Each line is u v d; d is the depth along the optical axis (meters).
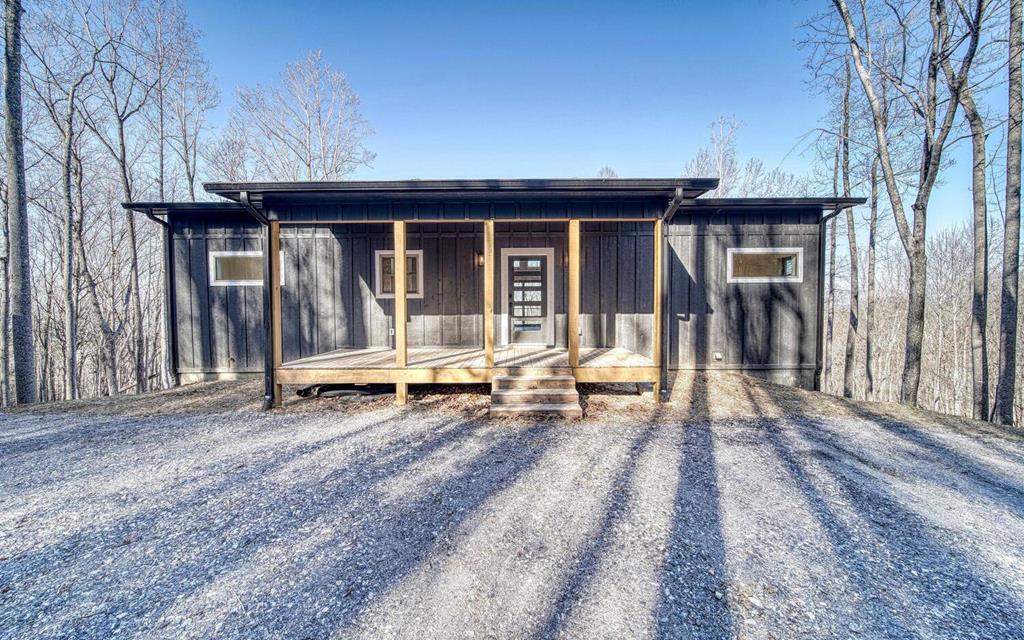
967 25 6.41
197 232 7.85
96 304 11.78
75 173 11.60
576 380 5.82
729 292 7.72
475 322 7.81
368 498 3.15
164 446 4.30
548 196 5.64
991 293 17.03
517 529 2.70
